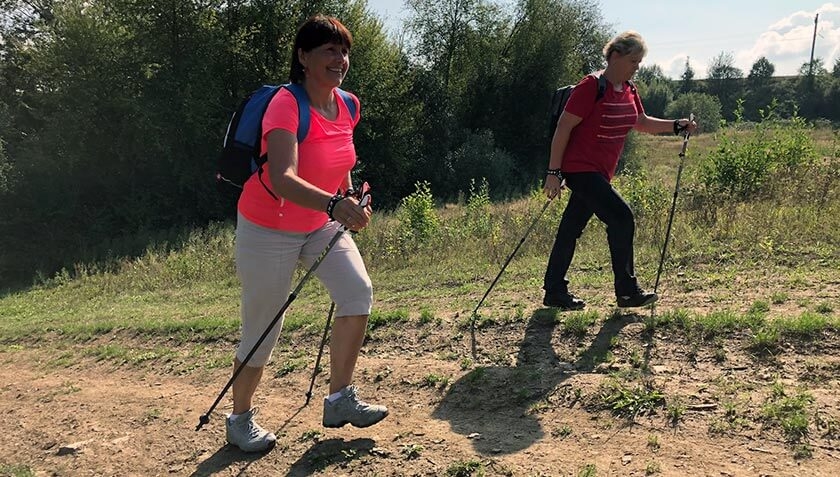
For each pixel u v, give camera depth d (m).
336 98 3.07
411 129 27.50
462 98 31.73
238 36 21.41
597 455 2.79
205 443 3.47
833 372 3.13
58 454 3.61
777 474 2.46
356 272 3.00
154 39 19.83
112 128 19.55
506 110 32.28
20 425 4.19
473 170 28.19
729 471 2.53
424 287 7.52
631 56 4.15
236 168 2.82
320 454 3.11
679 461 2.64
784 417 2.79
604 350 3.81
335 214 2.55
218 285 10.91
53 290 13.62
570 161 4.35
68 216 18.78
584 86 4.17
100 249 17.62
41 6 23.27
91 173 19.53
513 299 5.41
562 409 3.24
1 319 10.66
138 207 19.67
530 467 2.75
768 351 3.42
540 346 4.06
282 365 4.59
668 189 9.59
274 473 3.03
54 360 6.27
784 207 7.32
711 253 5.98
